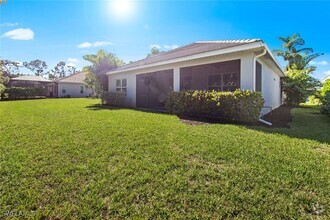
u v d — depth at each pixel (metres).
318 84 17.42
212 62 8.72
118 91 14.89
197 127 5.82
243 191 2.37
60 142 4.23
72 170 2.92
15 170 2.91
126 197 2.27
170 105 9.44
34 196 2.29
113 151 3.68
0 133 5.02
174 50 13.39
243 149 3.76
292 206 2.10
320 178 2.65
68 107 12.20
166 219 1.93
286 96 18.12
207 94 7.75
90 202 2.19
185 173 2.82
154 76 13.96
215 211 2.04
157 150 3.72
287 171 2.86
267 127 6.07
